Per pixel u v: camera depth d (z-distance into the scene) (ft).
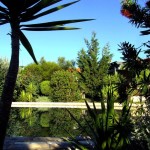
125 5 12.31
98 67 90.89
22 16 13.73
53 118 61.16
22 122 55.31
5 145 24.61
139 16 11.92
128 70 12.32
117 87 12.73
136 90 12.86
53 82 103.35
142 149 15.24
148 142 14.85
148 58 12.09
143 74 12.08
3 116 13.67
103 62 90.74
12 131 44.83
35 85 112.27
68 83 100.63
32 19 13.93
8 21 13.96
